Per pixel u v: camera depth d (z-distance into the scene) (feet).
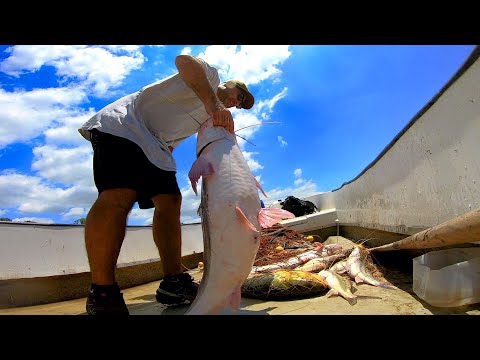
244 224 5.92
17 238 12.49
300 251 18.31
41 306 12.14
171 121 9.60
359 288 10.93
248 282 10.86
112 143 8.15
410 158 11.14
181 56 6.86
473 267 6.99
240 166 6.36
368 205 18.02
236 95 9.73
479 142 7.04
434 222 9.65
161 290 9.98
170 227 9.82
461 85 7.53
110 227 7.57
